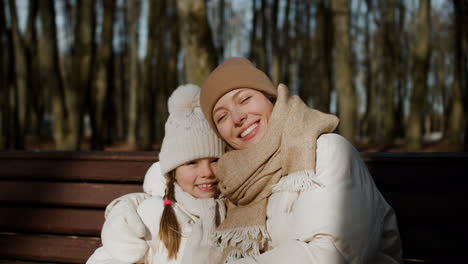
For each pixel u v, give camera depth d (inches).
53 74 195.6
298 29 505.0
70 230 73.5
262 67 427.2
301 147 48.9
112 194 74.2
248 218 52.1
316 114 54.6
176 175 59.6
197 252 52.6
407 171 66.1
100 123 272.1
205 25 107.8
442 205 63.9
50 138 464.4
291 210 50.0
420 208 64.7
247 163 52.7
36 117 401.4
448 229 63.6
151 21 340.8
